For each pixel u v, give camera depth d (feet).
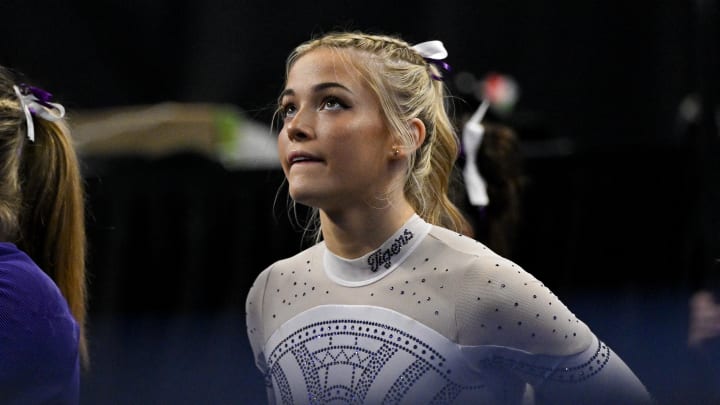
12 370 22.29
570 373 23.00
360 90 23.47
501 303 22.84
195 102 73.92
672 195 44.21
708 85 43.62
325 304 24.30
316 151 23.06
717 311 37.83
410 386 22.58
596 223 44.88
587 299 44.50
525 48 74.02
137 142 53.57
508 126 40.32
